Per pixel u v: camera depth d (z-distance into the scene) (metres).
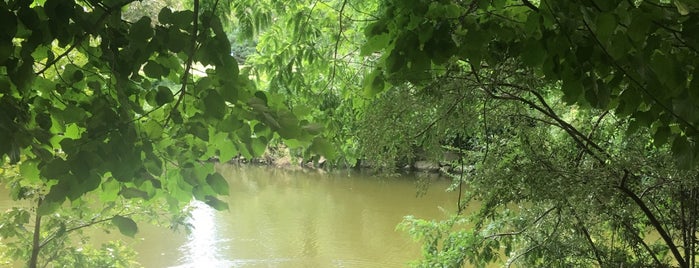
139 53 1.55
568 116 3.82
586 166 3.06
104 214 4.19
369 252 10.41
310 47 3.57
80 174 1.52
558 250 3.53
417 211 12.69
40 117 1.69
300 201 15.05
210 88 1.67
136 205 4.34
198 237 11.13
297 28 3.53
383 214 13.10
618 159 2.92
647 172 3.06
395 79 2.33
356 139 3.62
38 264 4.28
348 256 10.20
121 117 1.57
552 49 1.54
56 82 1.86
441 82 2.59
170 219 4.52
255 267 9.55
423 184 3.27
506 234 3.81
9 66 1.42
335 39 3.72
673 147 1.73
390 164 3.13
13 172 3.83
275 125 1.66
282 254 10.30
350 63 3.78
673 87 1.48
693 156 1.71
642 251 3.61
